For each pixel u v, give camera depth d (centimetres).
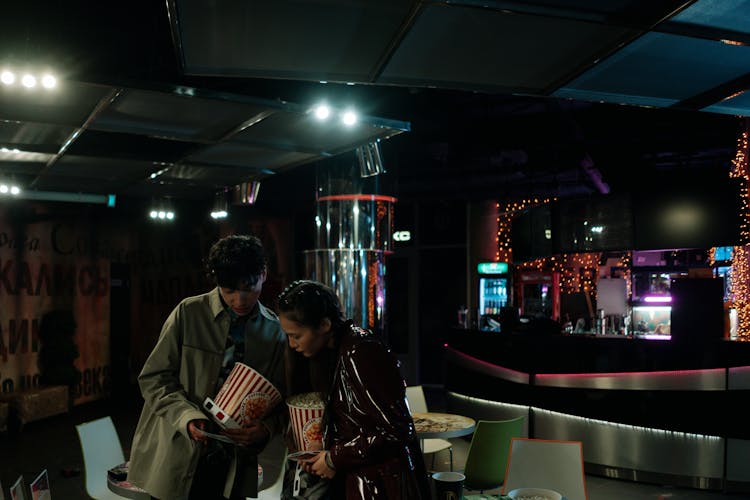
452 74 373
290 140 512
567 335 752
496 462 456
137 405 1076
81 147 548
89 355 1100
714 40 311
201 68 362
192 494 267
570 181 1223
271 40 325
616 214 900
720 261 913
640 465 663
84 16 603
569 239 957
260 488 366
